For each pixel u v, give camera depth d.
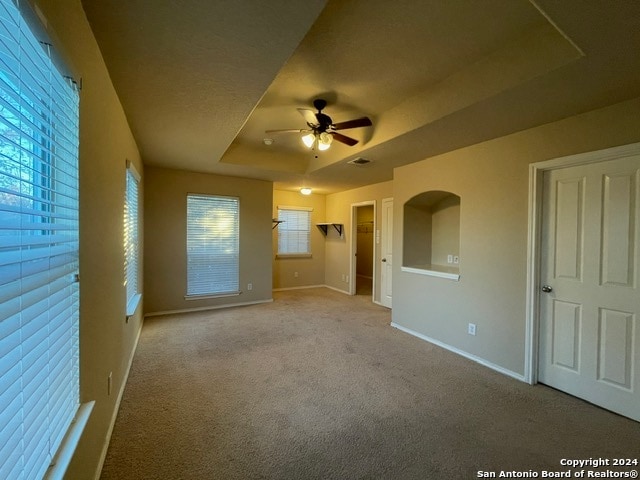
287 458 1.71
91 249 1.42
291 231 6.94
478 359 3.06
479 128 2.62
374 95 2.63
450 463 1.69
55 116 1.01
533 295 2.62
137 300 3.26
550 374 2.57
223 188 5.10
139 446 1.78
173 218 4.73
